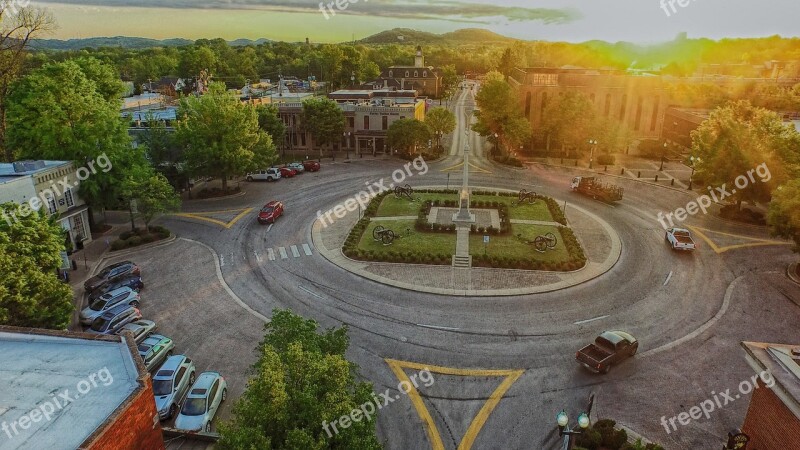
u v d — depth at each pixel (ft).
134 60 513.04
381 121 240.32
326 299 101.96
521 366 80.38
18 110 133.08
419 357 82.69
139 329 84.69
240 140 169.07
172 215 153.89
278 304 99.86
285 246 129.18
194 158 166.91
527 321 93.71
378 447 46.29
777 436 48.08
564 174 205.05
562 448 59.06
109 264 119.44
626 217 152.46
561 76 270.67
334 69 460.96
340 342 60.44
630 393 74.02
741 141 148.05
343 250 124.26
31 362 45.98
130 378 43.65
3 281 68.80
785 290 105.91
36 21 168.96
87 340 49.08
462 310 97.66
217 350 84.28
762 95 269.85
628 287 107.04
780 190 115.44
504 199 166.20
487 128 235.61
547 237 130.62
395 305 99.55
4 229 75.46
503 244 128.36
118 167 135.44
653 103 270.87
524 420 68.85
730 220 150.20
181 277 111.96
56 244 80.69
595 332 90.02
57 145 131.23
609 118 229.45
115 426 37.91
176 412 70.49
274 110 228.02
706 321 93.76
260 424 43.19
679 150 243.81
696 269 116.06
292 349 48.98
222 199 170.19
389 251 122.21
